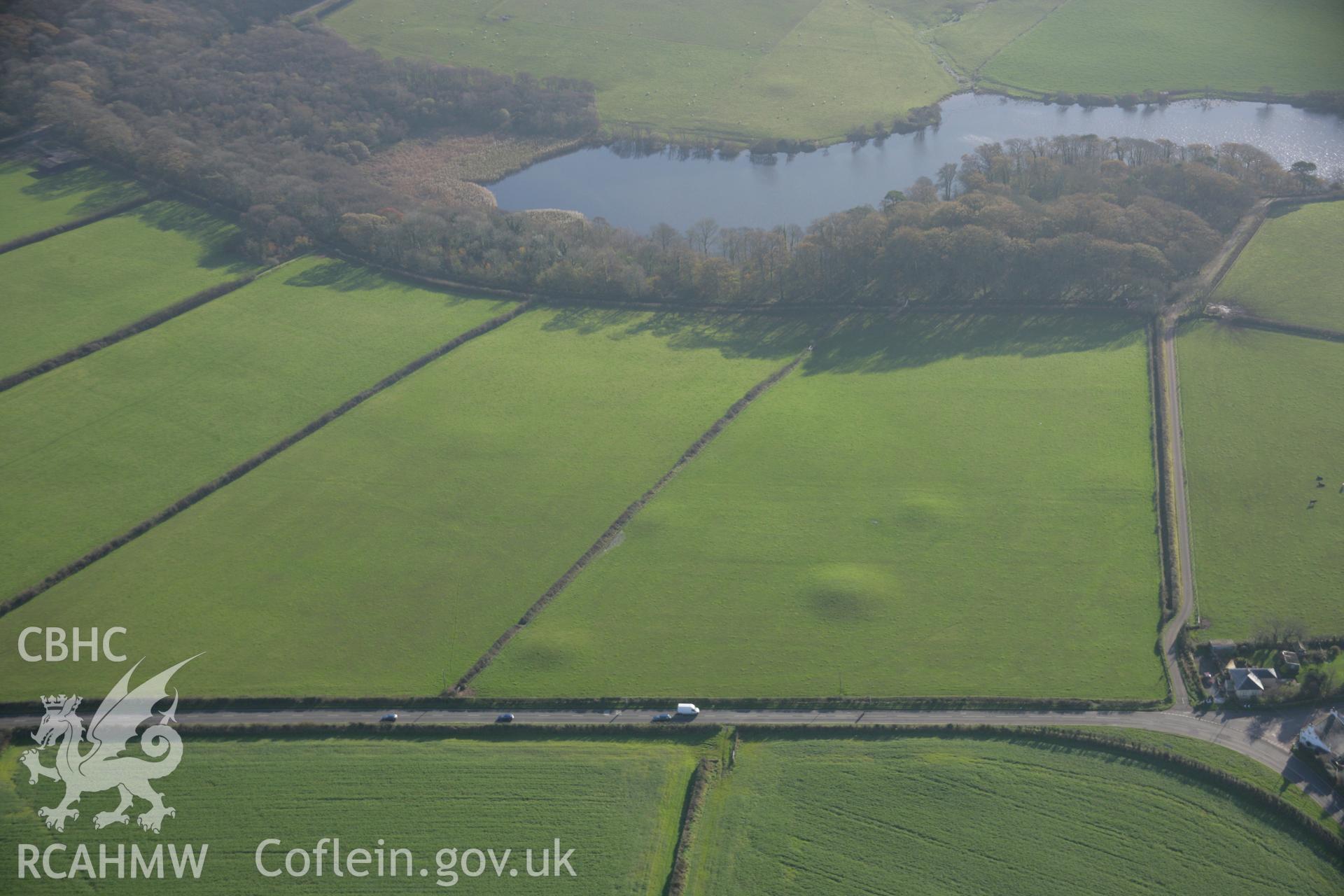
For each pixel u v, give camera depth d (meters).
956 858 157.12
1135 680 183.50
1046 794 165.12
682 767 173.38
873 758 172.75
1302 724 172.62
